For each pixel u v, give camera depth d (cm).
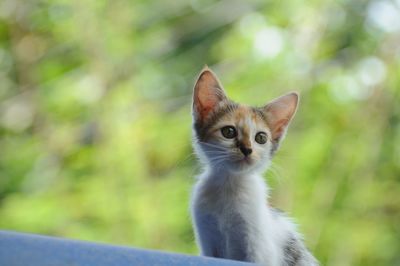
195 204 598
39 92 1255
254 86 1154
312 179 1133
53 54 1270
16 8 1280
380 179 1192
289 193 1103
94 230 1111
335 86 1175
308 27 1193
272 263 578
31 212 1118
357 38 1228
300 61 1177
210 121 607
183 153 1140
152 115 1163
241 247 579
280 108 621
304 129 1156
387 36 1212
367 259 1159
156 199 1112
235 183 591
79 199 1133
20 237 416
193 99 612
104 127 1166
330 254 1136
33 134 1255
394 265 1185
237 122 600
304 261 619
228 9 1291
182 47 1277
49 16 1258
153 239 1091
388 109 1185
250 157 589
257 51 1179
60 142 1204
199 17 1298
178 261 446
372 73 1196
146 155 1144
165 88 1234
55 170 1190
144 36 1246
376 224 1160
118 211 1119
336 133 1160
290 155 1119
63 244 423
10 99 1278
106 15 1227
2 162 1223
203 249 597
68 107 1215
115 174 1137
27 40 1284
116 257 432
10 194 1199
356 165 1159
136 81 1197
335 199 1154
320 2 1195
